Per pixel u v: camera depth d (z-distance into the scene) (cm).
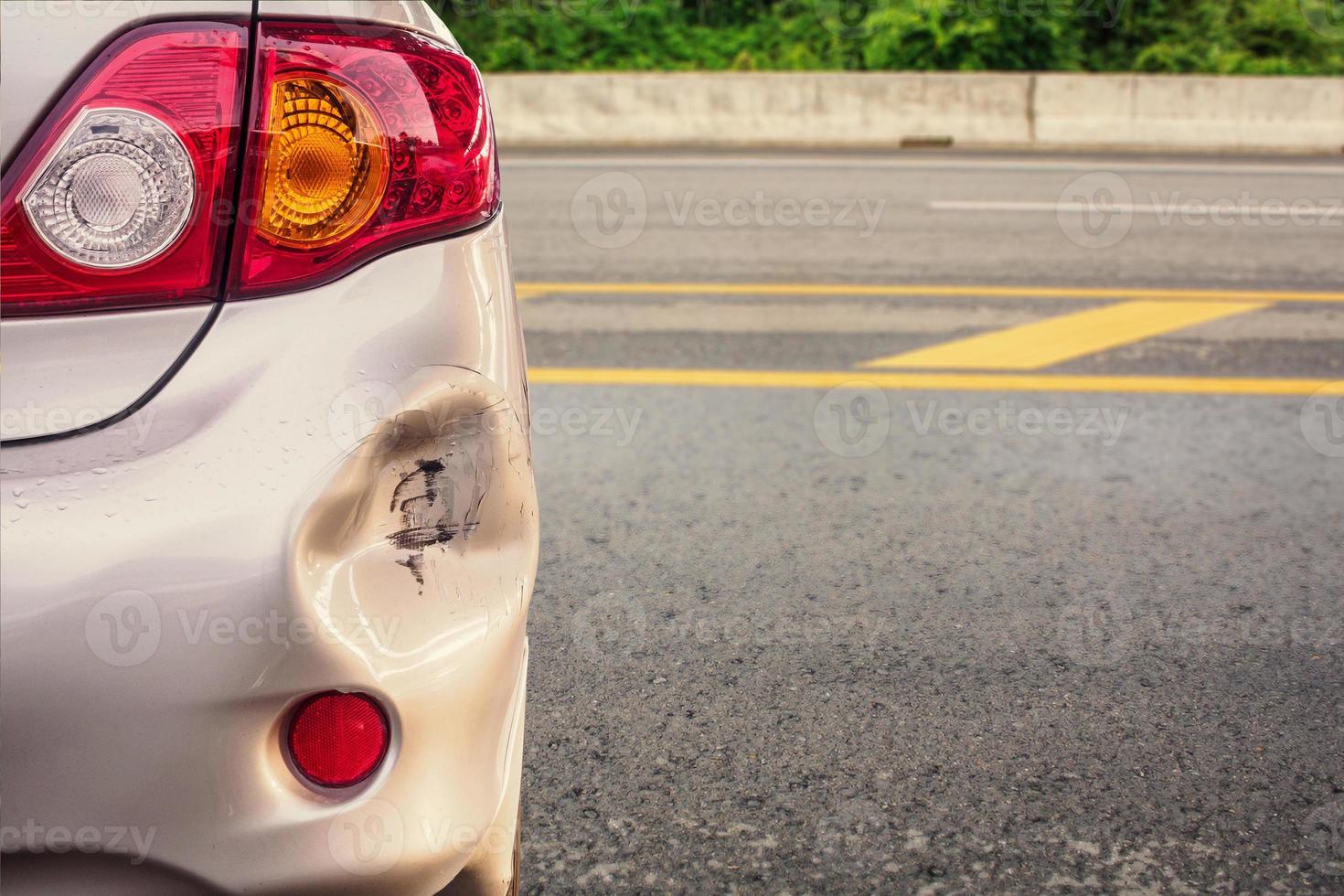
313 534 101
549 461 351
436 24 122
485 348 113
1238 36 1605
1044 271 633
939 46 1530
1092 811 185
